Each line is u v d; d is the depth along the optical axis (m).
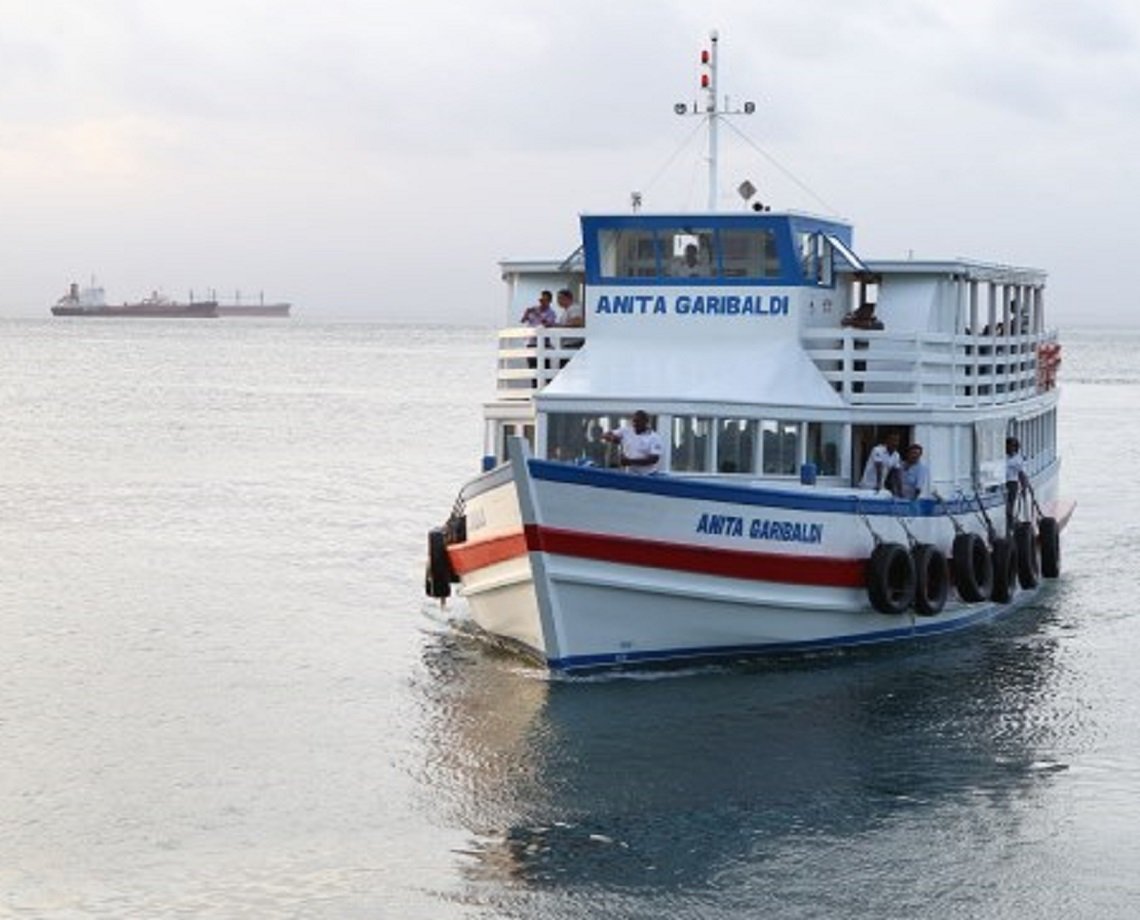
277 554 58.06
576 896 26.53
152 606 48.31
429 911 25.89
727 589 38.25
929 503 42.16
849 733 34.78
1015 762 33.09
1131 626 45.88
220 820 29.64
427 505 72.50
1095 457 100.50
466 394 163.25
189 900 26.22
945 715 36.25
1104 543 63.09
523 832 29.12
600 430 40.44
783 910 26.06
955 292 45.06
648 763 32.69
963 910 26.11
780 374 41.44
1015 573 47.16
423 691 38.09
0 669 40.41
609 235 42.94
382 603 48.88
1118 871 27.62
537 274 47.59
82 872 27.28
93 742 34.22
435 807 30.33
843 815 30.00
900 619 42.06
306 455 95.94
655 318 42.72
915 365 41.97
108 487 78.25
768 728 35.03
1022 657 41.72
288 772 32.25
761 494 38.25
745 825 29.50
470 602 41.69
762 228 41.91
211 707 36.94
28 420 121.12
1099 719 36.12
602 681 38.16
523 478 36.09
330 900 26.30
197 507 70.94
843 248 43.91
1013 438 48.38
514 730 34.72
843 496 39.78
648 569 37.31
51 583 51.84
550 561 36.59
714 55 44.38
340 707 36.91
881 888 26.89
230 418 125.94
